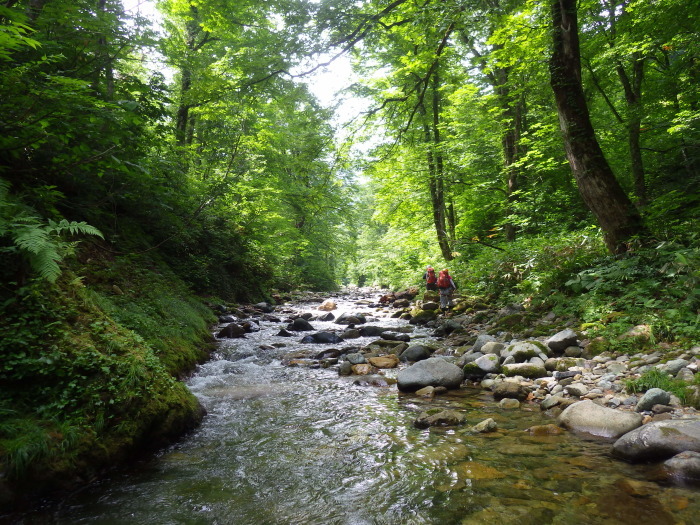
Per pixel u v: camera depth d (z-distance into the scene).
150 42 8.86
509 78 14.26
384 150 15.85
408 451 4.23
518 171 15.30
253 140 18.22
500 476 3.57
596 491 3.22
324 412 5.59
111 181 8.63
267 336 11.34
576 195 14.85
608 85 14.50
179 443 4.60
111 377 4.27
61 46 6.51
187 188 13.34
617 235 8.71
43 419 3.63
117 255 9.05
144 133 7.17
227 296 16.02
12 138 5.05
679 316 6.32
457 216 23.19
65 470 3.47
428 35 10.08
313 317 16.16
